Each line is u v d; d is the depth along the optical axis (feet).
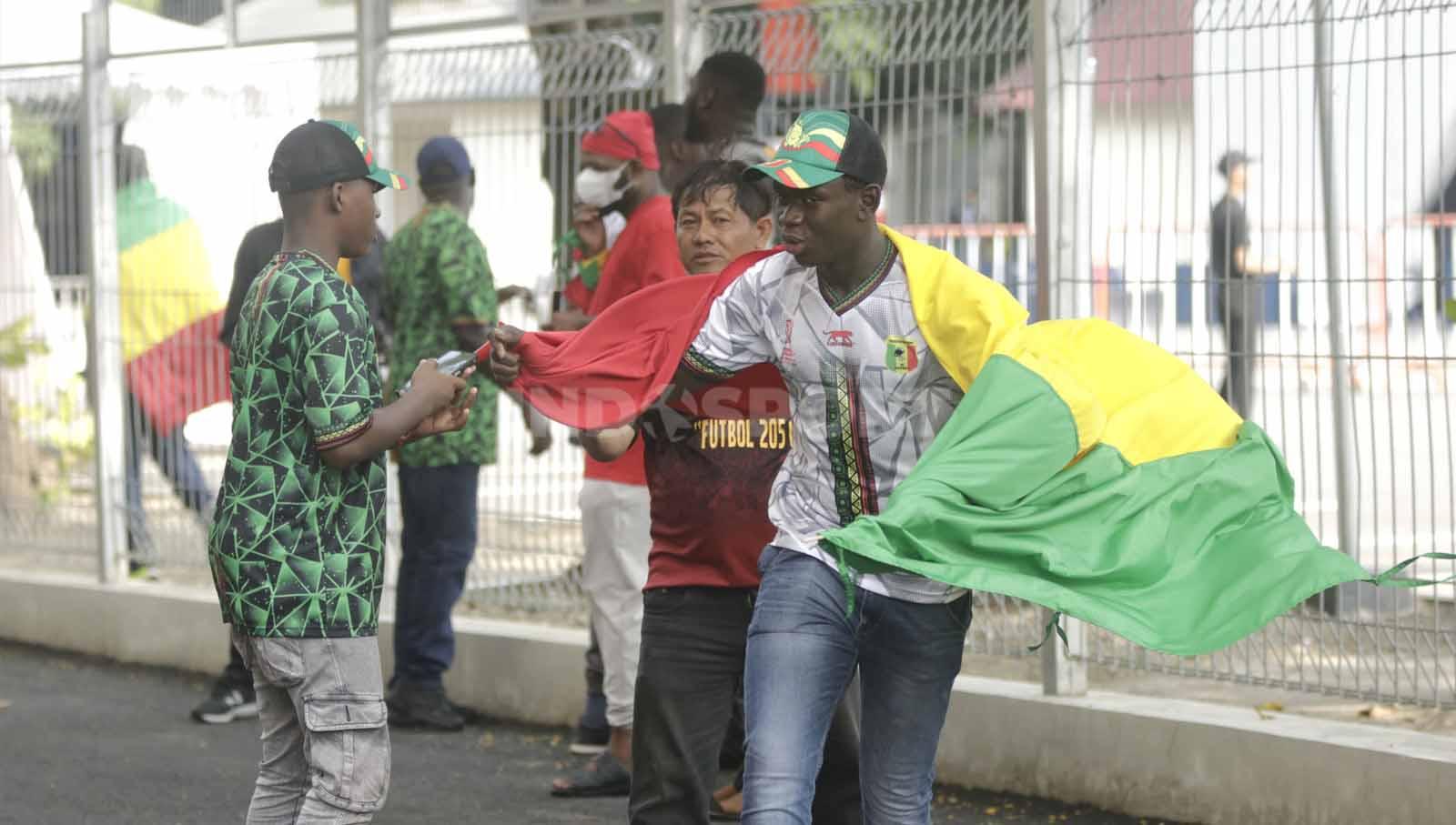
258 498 30.12
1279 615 26.86
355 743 30.50
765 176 27.45
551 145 55.93
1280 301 42.91
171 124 64.34
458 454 52.13
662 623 32.63
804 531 28.12
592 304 44.37
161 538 66.39
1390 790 37.86
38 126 69.10
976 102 46.73
